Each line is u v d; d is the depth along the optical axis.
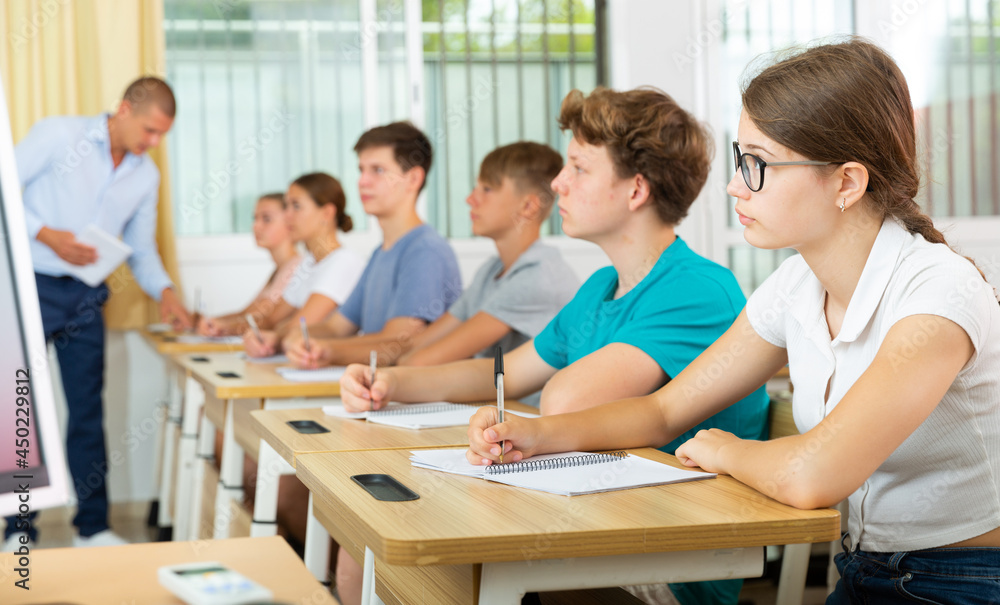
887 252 0.93
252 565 0.71
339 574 1.54
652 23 3.87
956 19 3.99
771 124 0.91
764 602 2.06
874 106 0.90
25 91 3.29
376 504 0.81
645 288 1.37
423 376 1.50
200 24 3.60
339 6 3.71
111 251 2.99
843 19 4.00
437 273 2.35
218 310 3.62
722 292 1.34
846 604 1.05
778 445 0.86
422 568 0.91
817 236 0.93
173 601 0.61
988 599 0.91
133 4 3.40
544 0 3.90
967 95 4.01
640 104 1.38
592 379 1.25
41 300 2.97
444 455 1.04
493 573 0.74
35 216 3.02
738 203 0.96
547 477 0.92
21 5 3.26
